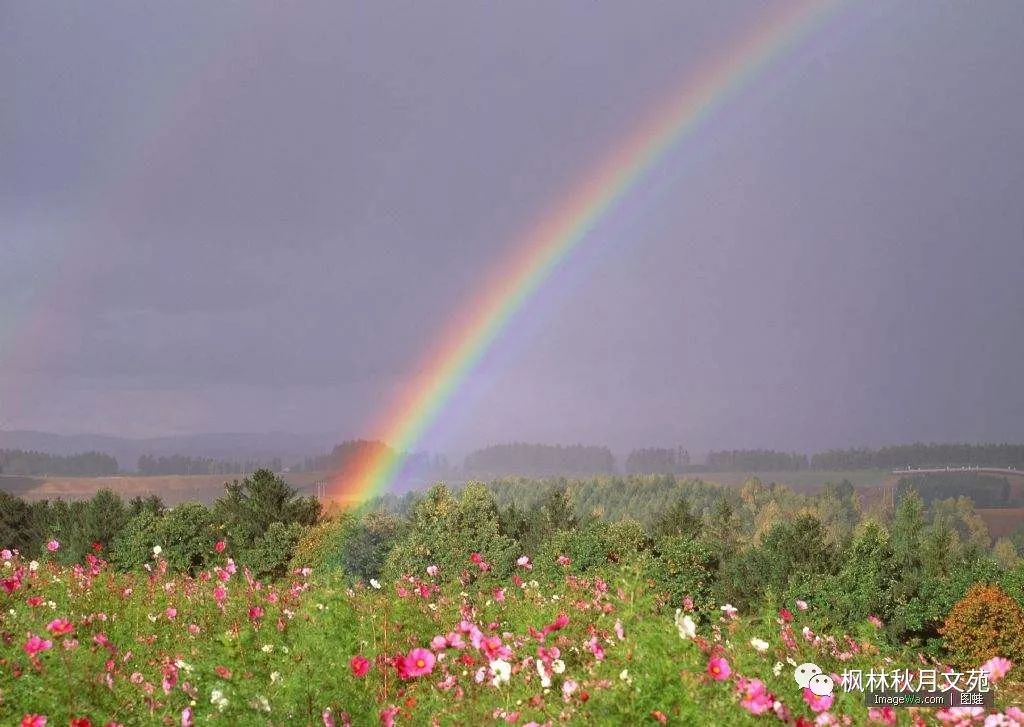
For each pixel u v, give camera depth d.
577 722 7.53
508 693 8.70
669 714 7.36
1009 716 8.00
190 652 9.98
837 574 27.70
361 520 36.53
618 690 7.64
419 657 8.94
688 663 7.90
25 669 8.29
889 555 27.61
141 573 16.59
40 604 11.16
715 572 27.30
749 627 10.73
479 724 8.16
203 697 8.22
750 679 8.20
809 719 8.13
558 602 12.29
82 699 7.97
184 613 12.12
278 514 33.88
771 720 7.59
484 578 15.85
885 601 24.91
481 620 12.22
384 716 8.08
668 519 41.06
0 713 7.50
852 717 8.24
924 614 24.53
